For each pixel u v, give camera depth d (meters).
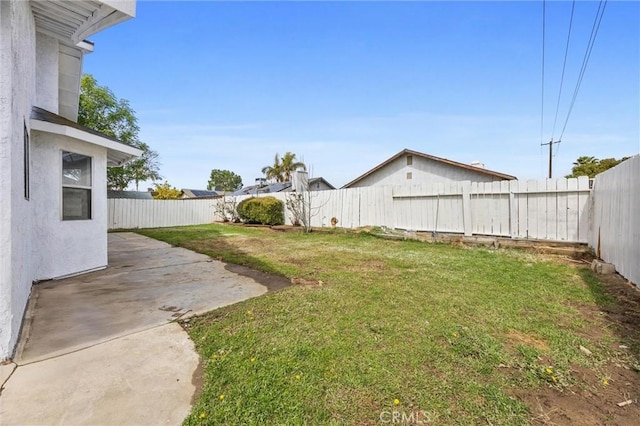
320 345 2.54
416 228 9.36
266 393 1.91
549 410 1.81
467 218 8.21
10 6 2.33
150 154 23.00
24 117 3.21
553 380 2.09
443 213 8.72
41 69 5.14
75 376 2.07
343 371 2.16
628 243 4.32
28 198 3.51
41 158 4.37
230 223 15.90
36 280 4.35
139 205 14.42
